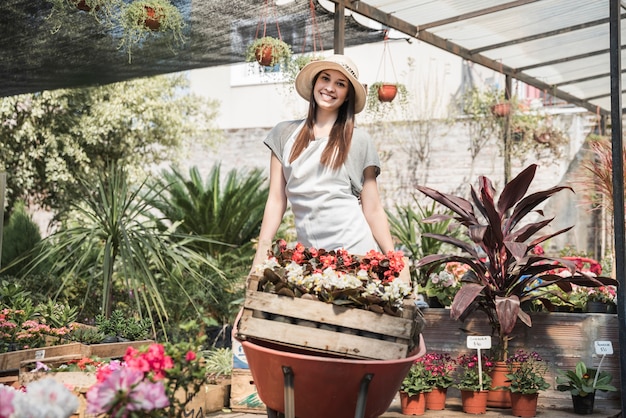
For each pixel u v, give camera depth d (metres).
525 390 3.92
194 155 11.82
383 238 2.94
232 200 7.02
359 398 2.31
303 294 2.48
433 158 10.12
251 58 4.88
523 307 4.57
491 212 4.16
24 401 1.78
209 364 4.86
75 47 5.19
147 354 2.00
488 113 9.77
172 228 6.71
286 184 2.89
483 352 4.44
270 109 11.88
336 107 2.83
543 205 10.10
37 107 8.90
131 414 1.82
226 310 6.50
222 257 6.99
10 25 4.69
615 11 4.35
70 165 9.49
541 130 9.57
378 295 2.43
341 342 2.42
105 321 4.26
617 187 4.34
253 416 3.90
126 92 9.91
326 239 2.80
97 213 5.23
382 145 10.27
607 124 9.94
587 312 4.70
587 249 9.84
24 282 6.45
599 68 8.27
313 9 5.28
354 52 11.27
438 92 10.55
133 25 4.02
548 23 6.45
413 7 5.67
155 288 4.80
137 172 9.87
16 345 3.73
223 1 4.83
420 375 4.04
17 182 8.97
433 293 4.85
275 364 2.37
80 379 2.79
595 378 4.04
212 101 11.30
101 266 5.96
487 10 5.88
